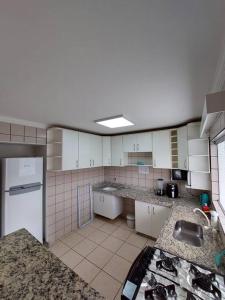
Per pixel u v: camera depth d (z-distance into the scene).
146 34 0.66
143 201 2.67
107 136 3.43
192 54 0.78
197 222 1.70
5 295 0.65
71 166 2.63
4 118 1.97
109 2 0.52
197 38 0.67
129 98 1.37
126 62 0.86
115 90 1.21
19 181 2.05
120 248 2.44
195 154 2.10
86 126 2.60
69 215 2.93
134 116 1.97
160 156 2.70
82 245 2.52
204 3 0.52
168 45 0.72
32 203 2.21
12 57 0.80
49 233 2.54
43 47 0.73
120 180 3.65
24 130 2.18
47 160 2.52
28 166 2.16
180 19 0.58
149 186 3.20
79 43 0.71
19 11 0.55
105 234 2.85
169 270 1.00
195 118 2.08
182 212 1.98
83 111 1.75
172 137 2.63
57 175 2.71
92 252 2.35
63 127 2.64
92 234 2.85
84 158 2.91
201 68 0.91
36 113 1.84
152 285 0.88
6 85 1.11
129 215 3.18
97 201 3.43
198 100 1.42
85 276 1.90
